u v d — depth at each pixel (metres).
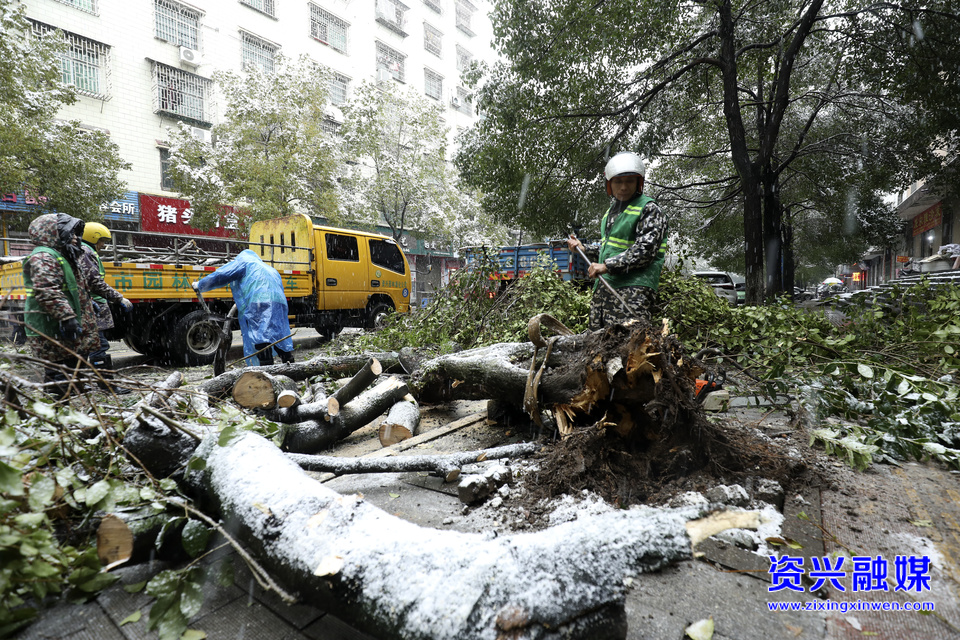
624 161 3.44
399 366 4.51
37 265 3.72
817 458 2.81
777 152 14.84
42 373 2.98
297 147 17.78
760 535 1.95
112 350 9.49
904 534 2.01
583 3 9.98
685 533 1.86
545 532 1.55
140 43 18.94
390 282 11.52
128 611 1.66
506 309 5.97
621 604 1.34
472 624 1.24
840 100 13.35
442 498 2.49
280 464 2.01
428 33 34.19
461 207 25.08
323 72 19.00
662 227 3.39
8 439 1.63
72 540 1.96
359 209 20.23
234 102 17.38
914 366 4.15
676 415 2.28
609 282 3.50
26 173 11.88
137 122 18.95
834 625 1.52
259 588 1.76
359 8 28.61
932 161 13.00
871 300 5.31
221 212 17.12
